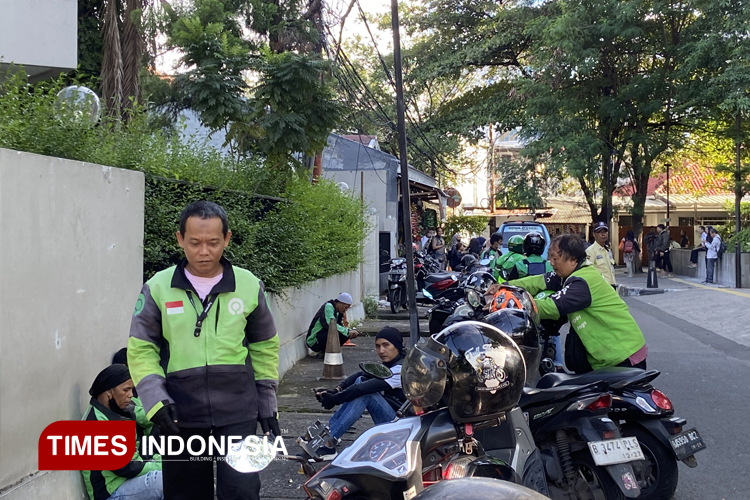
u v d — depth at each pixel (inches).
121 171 181.0
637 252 1105.4
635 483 151.1
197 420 118.6
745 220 997.2
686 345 434.6
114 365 155.2
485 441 133.8
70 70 337.7
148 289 121.6
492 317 161.9
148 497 151.0
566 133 933.2
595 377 170.7
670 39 944.3
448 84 1216.8
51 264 146.3
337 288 482.3
